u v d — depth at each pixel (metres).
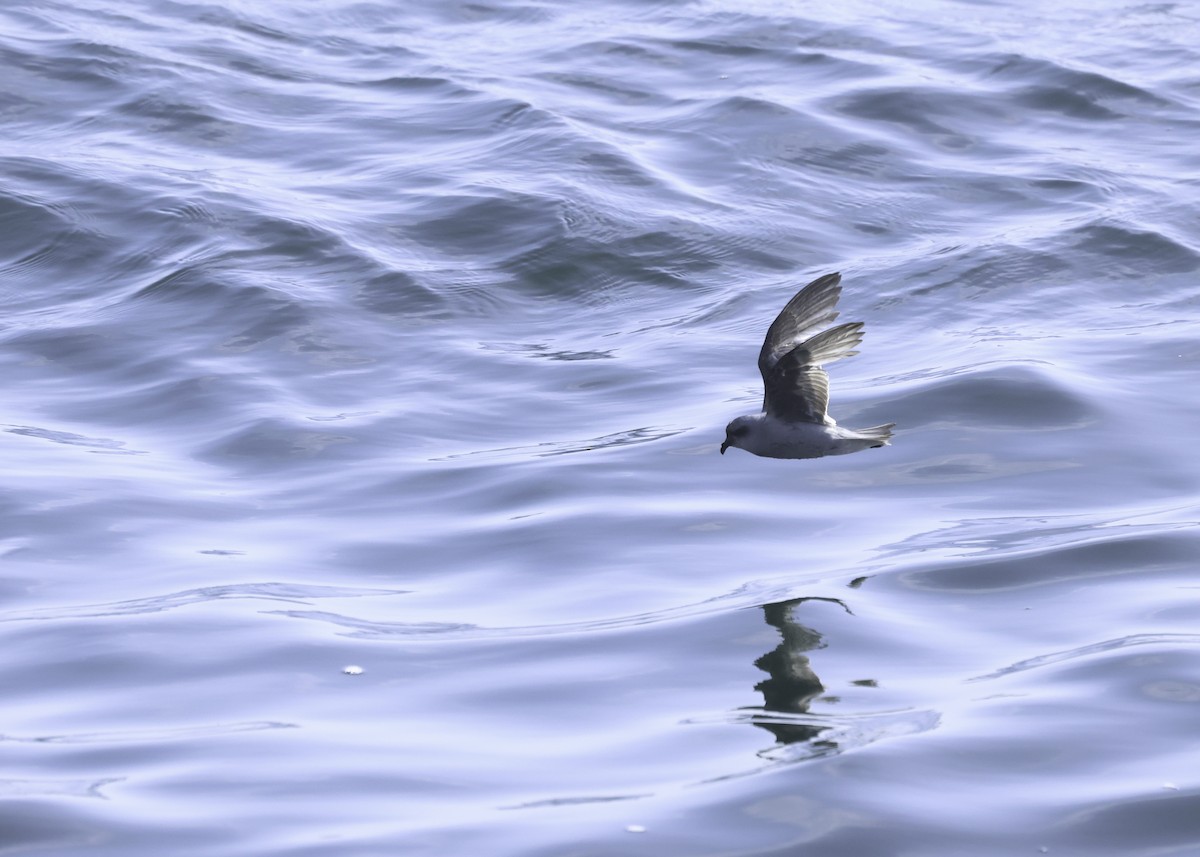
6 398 19.86
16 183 25.94
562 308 22.80
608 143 27.67
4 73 30.39
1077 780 11.16
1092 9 36.62
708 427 18.61
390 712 12.51
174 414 19.39
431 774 11.45
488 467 17.75
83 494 17.02
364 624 14.18
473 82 31.25
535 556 15.56
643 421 19.03
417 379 20.39
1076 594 14.37
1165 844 10.40
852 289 23.06
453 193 25.70
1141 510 16.27
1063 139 28.73
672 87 31.20
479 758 11.70
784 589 14.61
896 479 17.28
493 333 21.94
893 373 20.19
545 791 11.16
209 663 13.39
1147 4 36.91
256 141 28.45
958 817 10.70
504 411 19.45
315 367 20.67
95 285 23.33
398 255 23.83
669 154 27.67
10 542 15.89
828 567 15.13
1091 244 24.06
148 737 12.11
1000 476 17.23
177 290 22.64
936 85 30.55
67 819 10.80
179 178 26.22
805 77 31.41
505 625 14.12
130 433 18.92
